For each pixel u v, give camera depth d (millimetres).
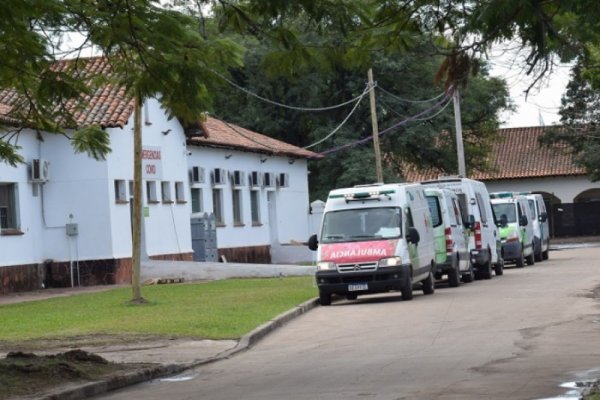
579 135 80438
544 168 91000
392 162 75812
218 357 20500
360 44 16328
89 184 44812
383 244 32344
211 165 56125
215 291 37031
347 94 72375
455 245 38406
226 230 57406
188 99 18219
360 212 33250
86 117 43969
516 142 95375
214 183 55969
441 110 70250
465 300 30969
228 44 17812
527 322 23734
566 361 17094
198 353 21047
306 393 15078
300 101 71812
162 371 18609
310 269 46156
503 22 12898
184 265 45438
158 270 45344
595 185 89812
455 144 75938
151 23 16719
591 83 22469
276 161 64500
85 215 44812
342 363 18438
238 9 16125
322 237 33156
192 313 28484
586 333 21156
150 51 17375
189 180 53406
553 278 39562
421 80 72188
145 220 47969
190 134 52219
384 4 15328
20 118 20516
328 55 16641
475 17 13102
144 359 20203
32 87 19109
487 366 16891
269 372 17922
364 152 71438
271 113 73062
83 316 28891
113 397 16250
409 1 15117
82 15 16516
